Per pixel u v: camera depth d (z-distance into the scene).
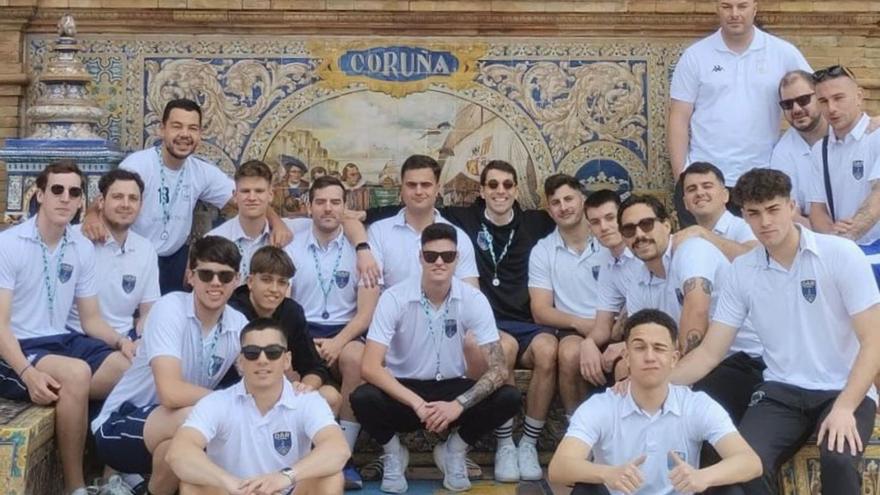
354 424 6.45
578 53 8.25
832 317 5.55
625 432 5.23
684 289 6.04
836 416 5.26
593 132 8.25
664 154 8.25
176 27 8.12
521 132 8.25
